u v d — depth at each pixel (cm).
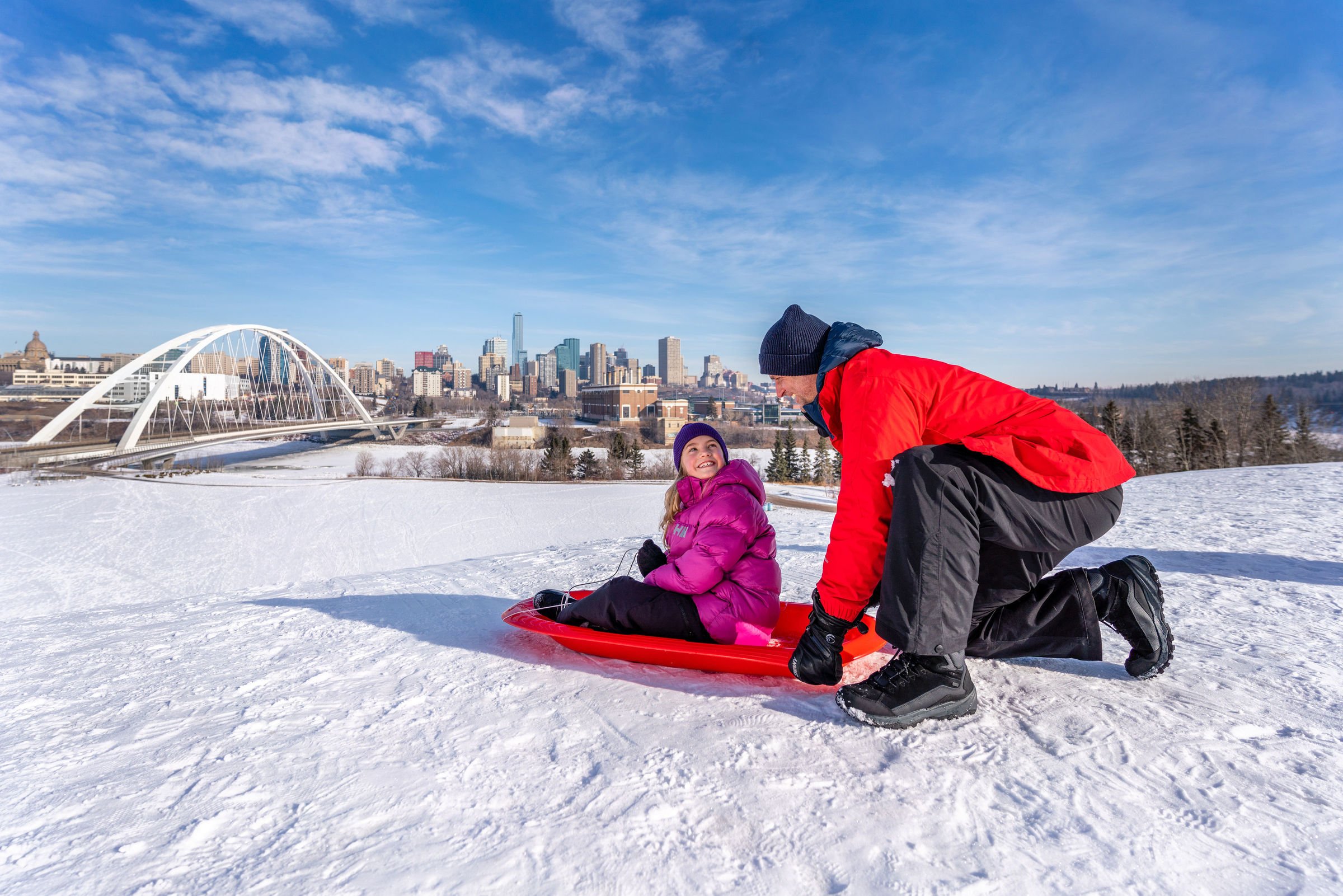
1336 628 256
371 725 181
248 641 299
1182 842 116
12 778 157
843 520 175
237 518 4097
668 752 156
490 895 105
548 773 148
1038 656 198
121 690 230
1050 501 167
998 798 133
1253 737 158
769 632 236
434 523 3862
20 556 3203
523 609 271
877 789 137
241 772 155
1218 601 306
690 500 268
